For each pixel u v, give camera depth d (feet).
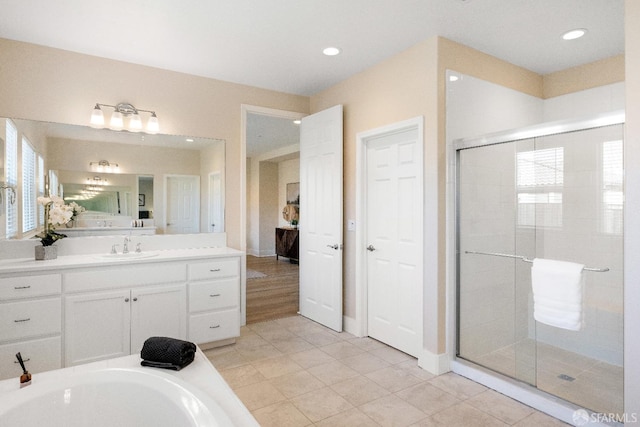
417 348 9.61
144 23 8.50
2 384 5.06
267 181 29.01
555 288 7.32
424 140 9.24
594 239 8.37
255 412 7.27
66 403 5.04
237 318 10.53
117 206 10.78
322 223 12.48
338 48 9.77
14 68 9.34
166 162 11.43
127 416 5.09
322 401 7.68
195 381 5.35
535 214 9.12
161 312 9.44
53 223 9.53
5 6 7.73
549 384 7.78
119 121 10.43
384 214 10.75
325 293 12.36
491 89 10.01
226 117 12.27
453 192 9.12
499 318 9.29
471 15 8.07
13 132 9.34
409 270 9.90
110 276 8.81
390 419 7.06
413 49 9.55
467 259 9.27
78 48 9.84
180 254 10.21
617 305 8.24
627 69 5.60
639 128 5.48
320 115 12.47
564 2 7.56
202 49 9.89
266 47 9.71
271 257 28.22
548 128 7.63
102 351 8.73
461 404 7.59
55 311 8.21
